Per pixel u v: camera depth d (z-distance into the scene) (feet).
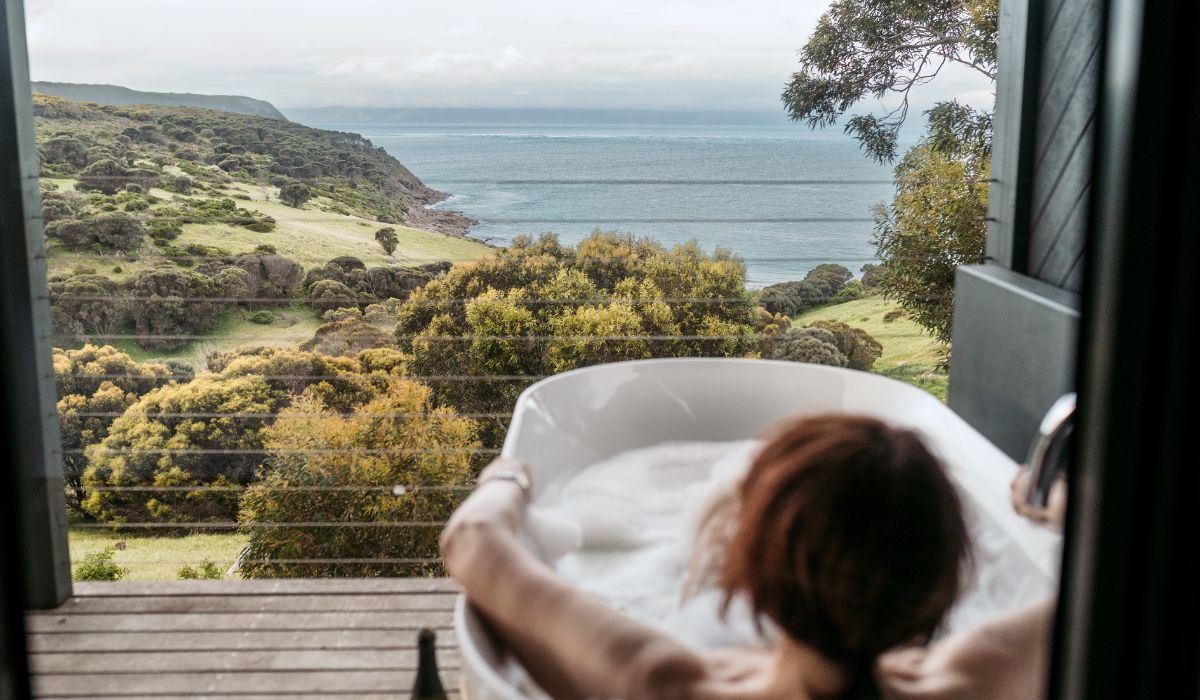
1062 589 1.84
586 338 14.78
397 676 5.98
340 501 13.08
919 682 3.33
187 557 13.60
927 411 6.93
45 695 5.83
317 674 6.01
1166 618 1.72
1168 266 1.60
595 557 6.10
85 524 12.32
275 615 6.81
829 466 3.35
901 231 14.96
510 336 14.62
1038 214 8.17
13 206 6.62
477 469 14.01
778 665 3.41
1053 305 7.00
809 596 3.31
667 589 5.49
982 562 4.50
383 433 13.58
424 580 7.37
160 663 6.17
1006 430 7.77
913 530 3.30
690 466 7.78
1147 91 1.56
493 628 3.90
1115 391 1.67
